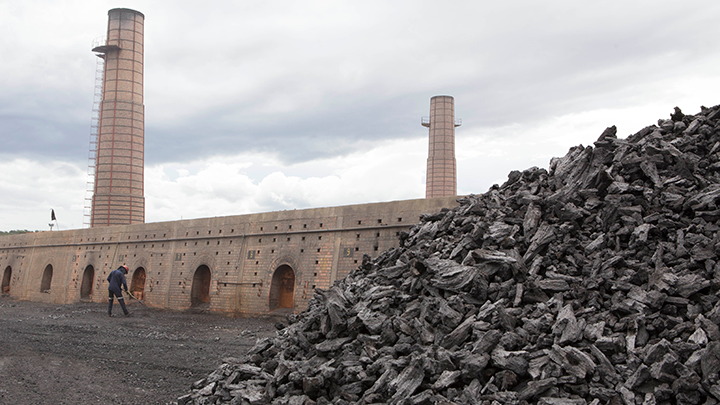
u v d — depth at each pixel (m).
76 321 34.53
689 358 8.61
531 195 15.09
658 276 10.53
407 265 14.50
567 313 10.22
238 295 38.41
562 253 12.41
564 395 8.86
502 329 10.48
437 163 104.50
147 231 48.94
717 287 9.90
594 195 14.00
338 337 12.86
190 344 24.86
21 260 64.69
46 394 15.61
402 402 9.55
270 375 12.84
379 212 31.44
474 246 13.55
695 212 12.09
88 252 55.34
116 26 72.12
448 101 106.56
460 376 9.77
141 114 73.81
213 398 12.66
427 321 11.78
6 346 22.94
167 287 44.69
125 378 17.80
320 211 34.78
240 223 40.31
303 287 34.03
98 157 71.94
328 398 11.28
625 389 8.59
